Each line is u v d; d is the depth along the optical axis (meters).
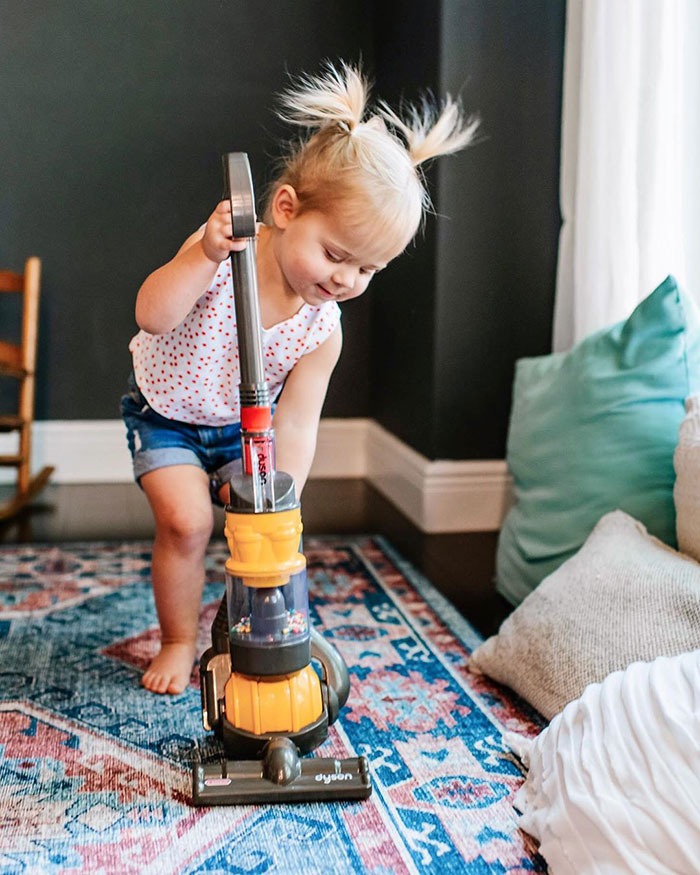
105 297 2.95
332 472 3.11
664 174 1.87
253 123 2.90
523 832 1.17
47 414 2.98
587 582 1.49
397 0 2.63
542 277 2.41
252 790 1.21
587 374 1.83
